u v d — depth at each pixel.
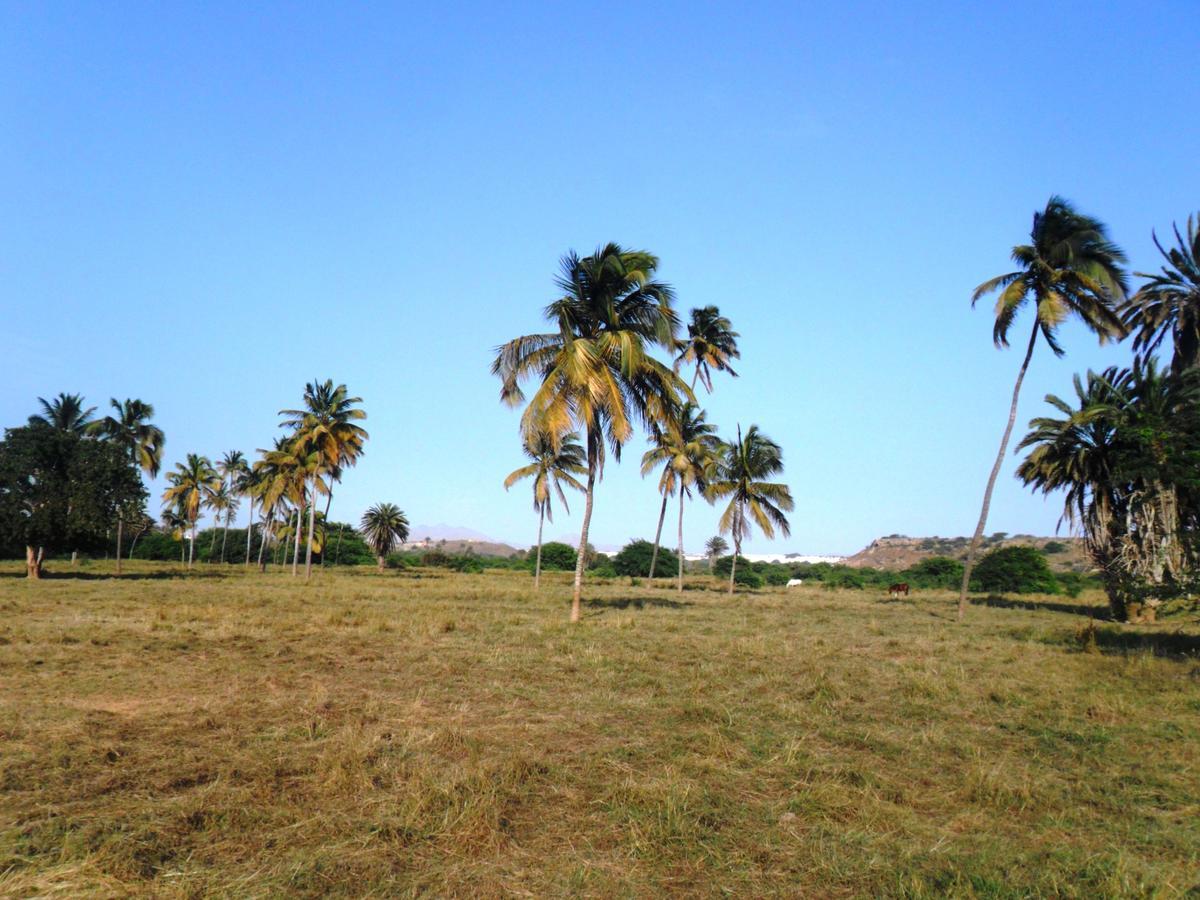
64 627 16.89
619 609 27.03
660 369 23.20
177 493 73.12
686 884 4.99
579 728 8.98
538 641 16.77
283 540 84.88
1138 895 4.92
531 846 5.52
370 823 5.72
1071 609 35.59
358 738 7.92
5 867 4.83
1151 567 27.41
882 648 17.50
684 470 42.81
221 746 7.67
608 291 22.41
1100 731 9.34
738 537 41.56
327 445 49.56
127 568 61.44
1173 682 12.67
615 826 5.89
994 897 4.85
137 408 52.00
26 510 40.72
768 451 41.88
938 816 6.46
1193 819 6.47
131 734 8.05
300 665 12.79
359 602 28.02
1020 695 11.44
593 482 22.52
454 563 90.00
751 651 15.74
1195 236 32.31
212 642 15.12
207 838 5.43
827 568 88.75
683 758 7.66
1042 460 34.09
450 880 4.90
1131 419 28.80
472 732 8.54
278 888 4.68
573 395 21.95
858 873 5.18
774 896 4.86
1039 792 6.93
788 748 8.14
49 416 43.50
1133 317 34.66
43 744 7.54
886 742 8.62
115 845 5.12
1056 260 26.81
